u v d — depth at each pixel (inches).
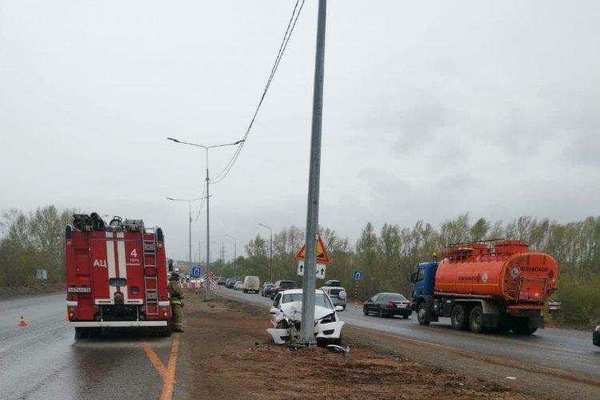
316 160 599.8
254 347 596.4
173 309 778.2
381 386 396.2
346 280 2773.1
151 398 335.6
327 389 376.8
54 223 3287.4
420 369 490.0
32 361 490.6
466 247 1074.7
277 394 354.3
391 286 2384.4
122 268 670.5
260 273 4271.7
